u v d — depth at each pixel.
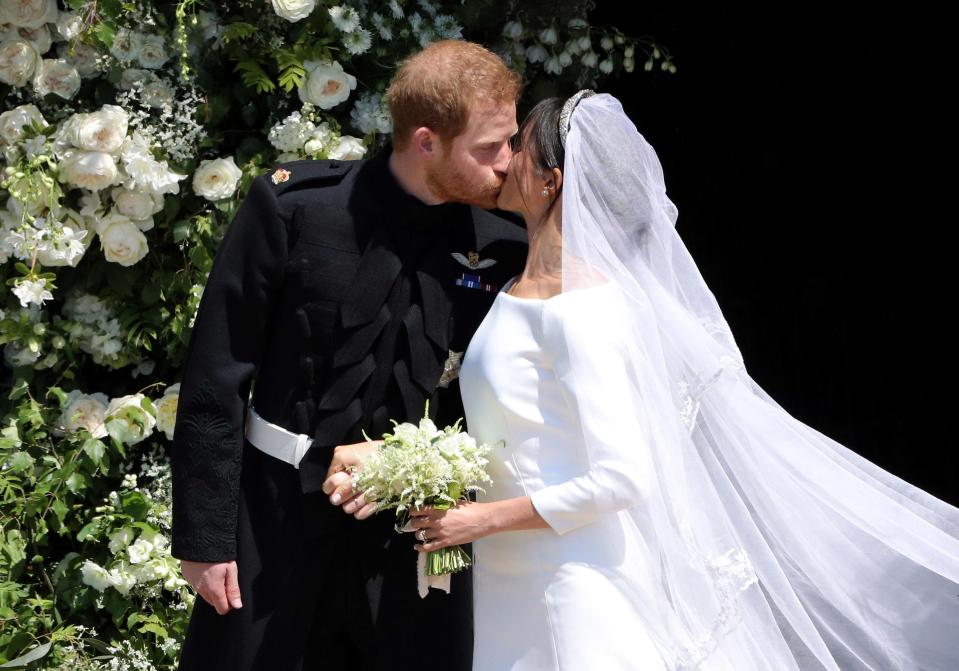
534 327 5.32
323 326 5.81
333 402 5.79
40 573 8.12
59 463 8.02
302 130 8.09
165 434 8.48
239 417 5.79
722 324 5.71
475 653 5.57
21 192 7.64
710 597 5.30
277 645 5.85
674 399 5.50
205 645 5.96
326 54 8.19
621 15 13.32
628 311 5.32
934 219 13.81
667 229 5.60
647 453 5.16
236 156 8.39
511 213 6.34
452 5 9.20
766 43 13.92
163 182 7.81
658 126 13.86
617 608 5.20
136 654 7.77
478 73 5.59
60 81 8.13
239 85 8.31
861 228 14.20
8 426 8.18
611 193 5.43
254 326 5.84
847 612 5.81
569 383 5.15
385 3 8.54
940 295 13.72
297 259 5.81
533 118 5.62
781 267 14.40
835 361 14.15
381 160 6.02
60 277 8.20
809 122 14.24
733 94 14.03
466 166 5.61
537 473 5.30
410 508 5.34
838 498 5.81
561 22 9.82
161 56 8.05
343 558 5.96
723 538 5.42
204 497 5.74
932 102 13.76
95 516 8.08
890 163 14.05
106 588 7.92
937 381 13.60
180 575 7.88
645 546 5.39
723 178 14.23
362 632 5.99
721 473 5.61
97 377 8.62
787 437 5.82
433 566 5.44
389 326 5.86
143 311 8.25
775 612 5.66
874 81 14.03
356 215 5.89
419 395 5.87
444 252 5.99
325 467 5.82
